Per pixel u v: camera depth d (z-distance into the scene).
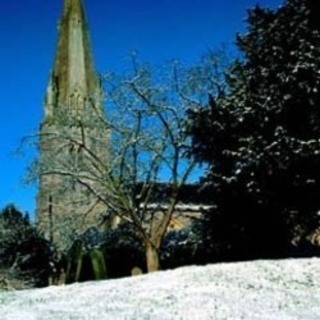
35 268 35.38
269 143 23.39
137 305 15.88
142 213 34.56
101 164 33.84
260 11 25.83
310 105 23.23
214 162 26.09
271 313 15.19
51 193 38.59
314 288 18.45
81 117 35.25
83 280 34.53
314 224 24.95
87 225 37.03
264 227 26.59
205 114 25.80
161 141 33.78
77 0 68.75
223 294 17.08
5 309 15.71
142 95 33.66
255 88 24.84
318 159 22.80
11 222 36.12
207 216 27.86
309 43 23.72
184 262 35.38
